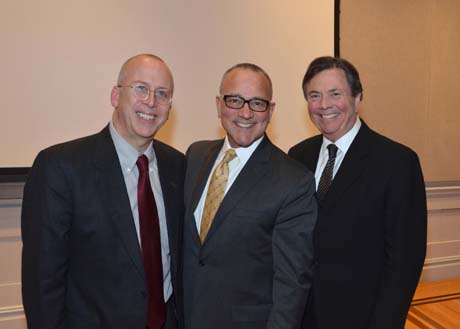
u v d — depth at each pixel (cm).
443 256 366
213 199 146
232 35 268
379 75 323
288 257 136
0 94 229
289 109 285
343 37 310
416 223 143
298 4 281
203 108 266
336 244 149
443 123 346
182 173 164
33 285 129
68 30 238
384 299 138
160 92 141
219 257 140
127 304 136
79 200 133
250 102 143
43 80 236
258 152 148
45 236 130
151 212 143
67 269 137
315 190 146
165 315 146
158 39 254
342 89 153
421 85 337
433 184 354
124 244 135
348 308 147
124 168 144
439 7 336
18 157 236
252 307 139
